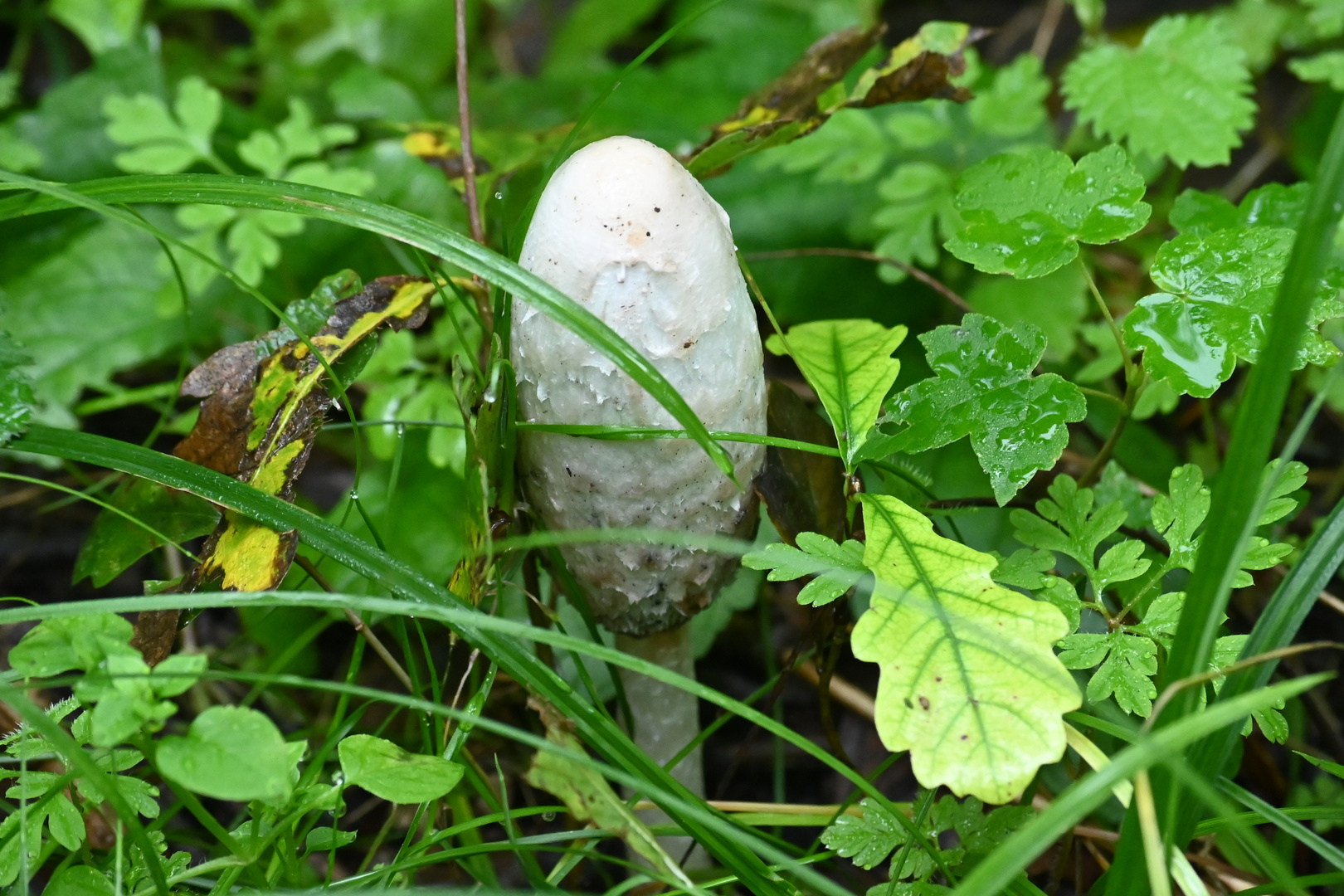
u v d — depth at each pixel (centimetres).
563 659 67
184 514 59
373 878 56
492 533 59
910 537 56
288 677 54
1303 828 54
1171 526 58
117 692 52
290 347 59
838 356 60
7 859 55
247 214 72
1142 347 58
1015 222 60
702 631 68
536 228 56
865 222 76
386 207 57
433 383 70
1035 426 57
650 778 56
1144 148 69
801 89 64
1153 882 51
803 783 71
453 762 55
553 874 58
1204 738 53
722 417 57
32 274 77
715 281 56
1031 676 53
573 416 56
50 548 75
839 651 62
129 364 76
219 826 54
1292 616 54
